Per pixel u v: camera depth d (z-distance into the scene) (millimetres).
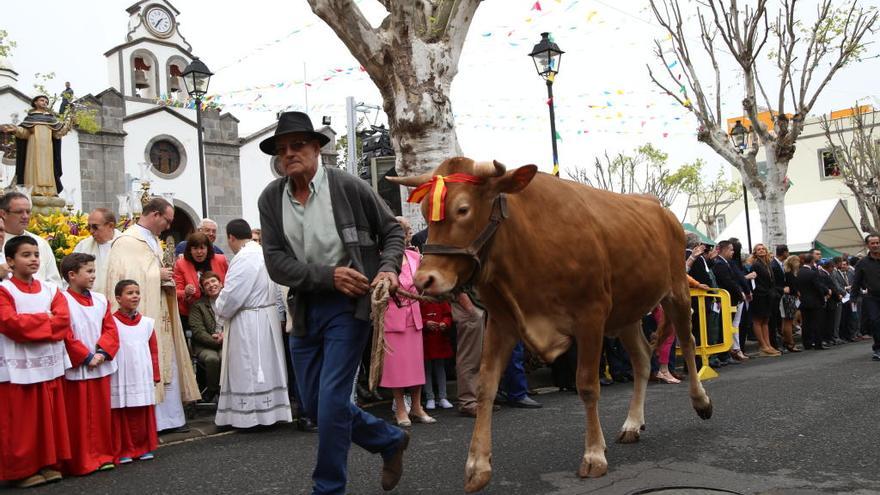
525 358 8203
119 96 30531
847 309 15797
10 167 20500
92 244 7035
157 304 6707
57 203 12711
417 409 6867
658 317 9211
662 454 5070
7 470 4969
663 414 6609
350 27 8781
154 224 6910
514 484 4449
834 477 4414
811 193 40469
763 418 6223
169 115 31812
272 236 4016
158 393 6598
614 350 9211
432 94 8953
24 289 5250
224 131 33250
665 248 5469
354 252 3957
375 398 8273
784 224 17828
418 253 7324
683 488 4227
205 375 7914
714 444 5324
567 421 6496
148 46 39562
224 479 4922
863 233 32906
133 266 6586
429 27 9141
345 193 4039
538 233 4352
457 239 3973
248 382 6688
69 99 22141
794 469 4613
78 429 5328
